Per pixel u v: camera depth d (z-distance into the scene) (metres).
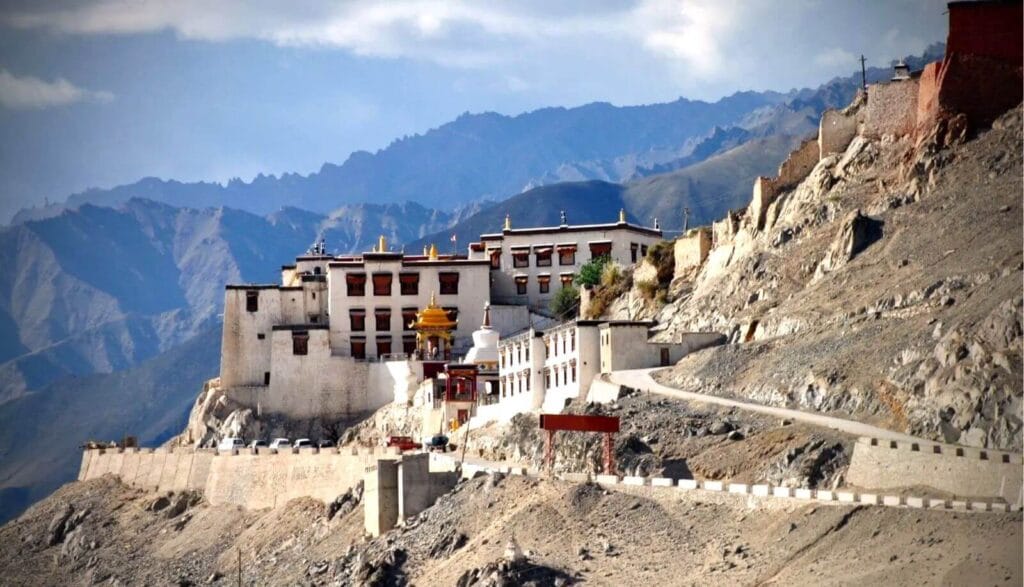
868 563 170.25
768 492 189.00
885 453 189.00
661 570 185.50
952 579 162.00
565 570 191.62
